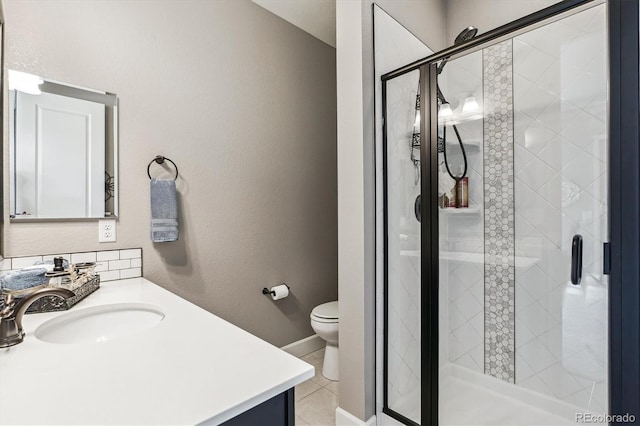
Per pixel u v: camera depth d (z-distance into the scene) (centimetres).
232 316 217
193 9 197
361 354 166
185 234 193
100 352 78
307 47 267
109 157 164
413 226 172
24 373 67
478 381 177
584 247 140
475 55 173
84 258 155
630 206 117
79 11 155
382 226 174
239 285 221
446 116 166
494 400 169
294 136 257
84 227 156
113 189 165
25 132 140
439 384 167
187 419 53
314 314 228
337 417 175
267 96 238
